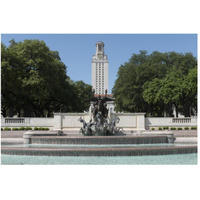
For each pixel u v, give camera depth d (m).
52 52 49.03
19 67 39.19
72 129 35.22
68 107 57.34
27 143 23.30
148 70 48.44
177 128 36.16
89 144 22.14
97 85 139.38
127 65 53.28
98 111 29.86
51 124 36.03
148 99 45.12
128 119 35.72
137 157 16.39
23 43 41.59
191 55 50.94
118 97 52.09
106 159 15.74
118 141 22.50
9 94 43.81
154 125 36.84
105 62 141.12
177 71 44.88
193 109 56.03
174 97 41.50
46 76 42.03
